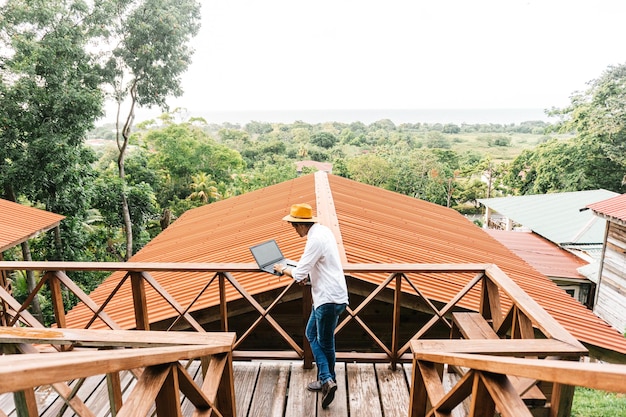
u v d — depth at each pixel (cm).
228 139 6862
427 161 4334
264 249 381
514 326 326
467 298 587
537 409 264
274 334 587
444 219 1288
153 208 2580
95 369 128
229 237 900
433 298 549
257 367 416
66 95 1762
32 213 1223
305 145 8094
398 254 714
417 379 249
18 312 395
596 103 3050
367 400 370
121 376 412
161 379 179
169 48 2534
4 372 93
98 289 837
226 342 261
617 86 2930
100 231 2303
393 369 411
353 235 738
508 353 239
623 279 1309
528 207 2222
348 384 391
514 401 165
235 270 375
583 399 891
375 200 1255
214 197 3697
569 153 3070
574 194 2322
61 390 227
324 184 1200
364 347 597
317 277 339
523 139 11894
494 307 371
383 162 4391
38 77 1811
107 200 2312
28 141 1806
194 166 3888
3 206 1212
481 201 2522
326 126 11681
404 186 4328
